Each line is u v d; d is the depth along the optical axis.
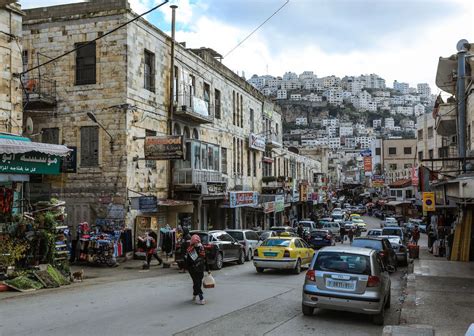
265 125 48.25
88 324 8.98
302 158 69.75
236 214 38.16
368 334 9.16
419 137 56.12
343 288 10.11
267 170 48.94
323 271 10.44
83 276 16.92
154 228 24.59
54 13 24.02
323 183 85.31
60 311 10.16
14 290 12.96
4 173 13.58
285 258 18.58
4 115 16.12
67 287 14.05
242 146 40.38
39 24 24.11
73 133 23.42
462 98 22.91
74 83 23.56
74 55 23.66
